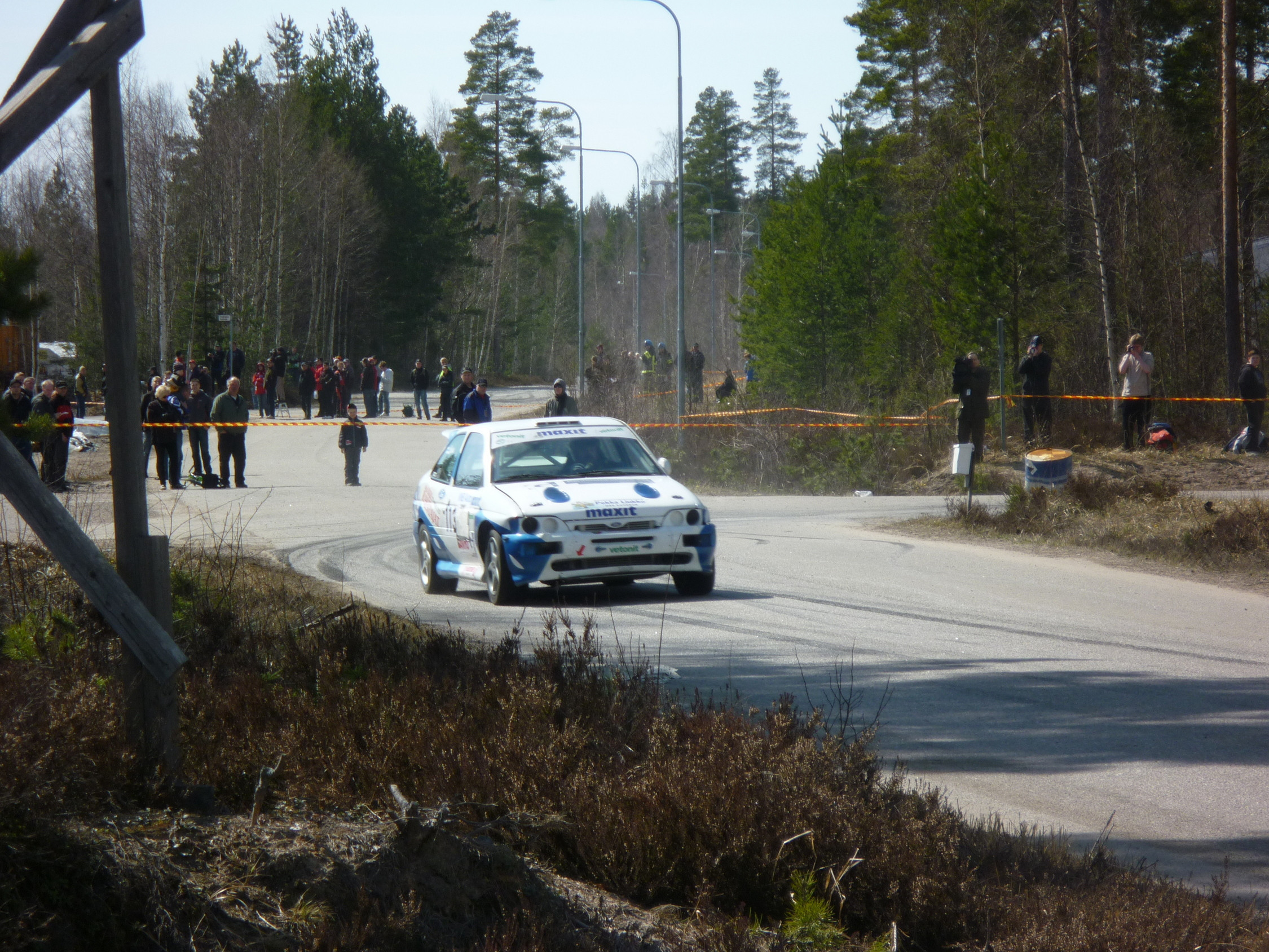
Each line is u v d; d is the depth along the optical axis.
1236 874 8.52
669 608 19.47
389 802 8.23
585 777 8.50
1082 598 20.70
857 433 48.50
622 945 6.72
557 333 195.75
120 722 7.78
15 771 5.96
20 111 7.10
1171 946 6.70
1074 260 57.62
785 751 8.89
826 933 7.10
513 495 20.25
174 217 109.75
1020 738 12.07
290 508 35.59
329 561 25.34
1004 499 38.16
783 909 7.49
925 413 49.72
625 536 19.62
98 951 5.61
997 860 8.09
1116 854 8.78
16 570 13.84
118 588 7.85
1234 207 48.84
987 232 53.31
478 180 168.38
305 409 84.25
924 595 20.88
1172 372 53.91
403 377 154.25
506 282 169.38
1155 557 25.34
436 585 22.06
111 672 10.52
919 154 83.31
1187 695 13.81
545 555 19.41
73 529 7.77
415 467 53.47
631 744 9.65
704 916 7.13
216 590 16.88
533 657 13.76
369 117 146.75
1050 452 32.59
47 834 5.85
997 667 15.23
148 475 49.28
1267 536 25.14
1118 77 61.94
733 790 7.98
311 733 9.38
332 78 144.88
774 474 48.81
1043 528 28.81
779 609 19.42
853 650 16.14
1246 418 47.47
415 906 6.38
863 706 13.16
